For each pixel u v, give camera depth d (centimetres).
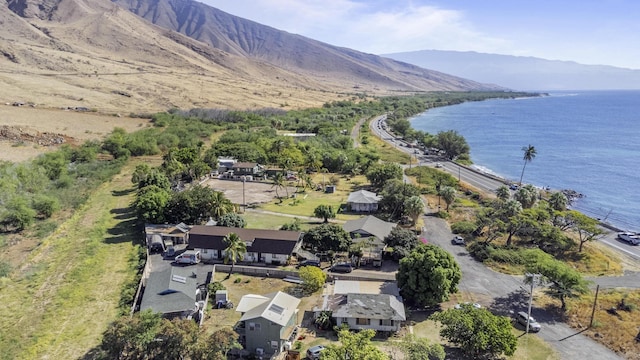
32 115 17925
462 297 6731
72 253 7825
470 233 9244
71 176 12338
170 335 4566
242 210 10506
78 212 9962
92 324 5738
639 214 12150
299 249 8038
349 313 5794
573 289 6391
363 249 7775
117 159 14688
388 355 4956
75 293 6481
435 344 4938
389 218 10000
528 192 10588
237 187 12719
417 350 4794
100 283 6819
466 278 7356
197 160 13738
